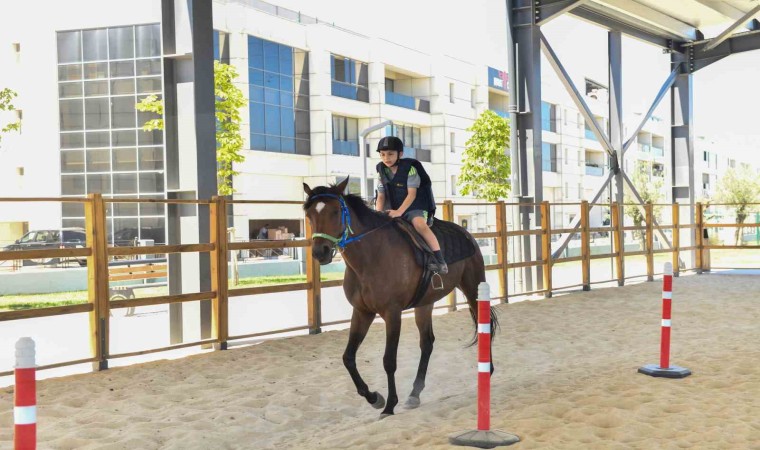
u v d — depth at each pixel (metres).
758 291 17.09
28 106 36.41
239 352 9.81
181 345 9.51
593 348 10.34
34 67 36.25
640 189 45.44
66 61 35.97
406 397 7.62
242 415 6.81
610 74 20.97
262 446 6.06
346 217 6.34
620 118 20.73
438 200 50.16
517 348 10.36
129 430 6.31
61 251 8.31
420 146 50.84
